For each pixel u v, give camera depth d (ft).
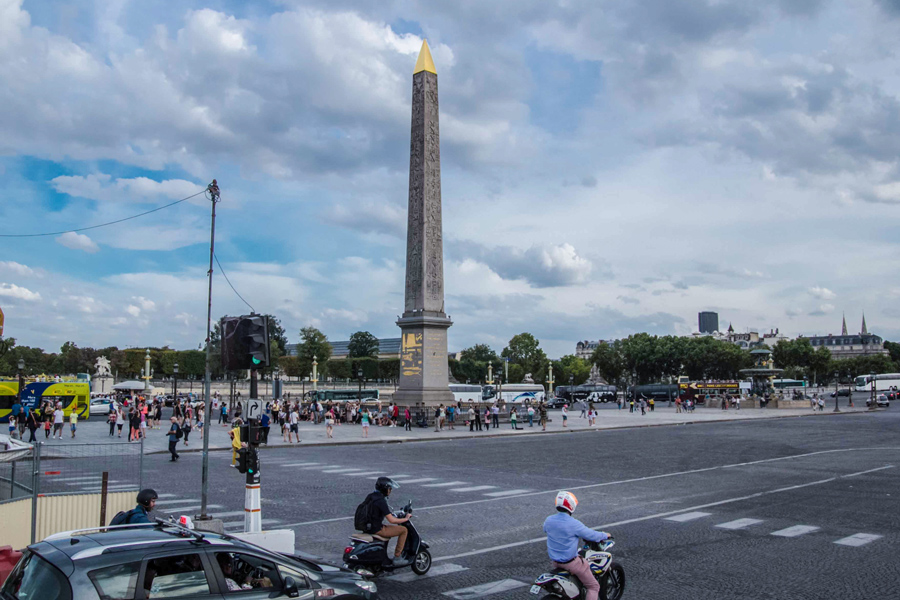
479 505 68.03
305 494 74.79
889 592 38.22
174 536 26.61
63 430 173.17
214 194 61.67
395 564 41.19
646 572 42.42
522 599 37.81
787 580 40.65
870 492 74.59
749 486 79.82
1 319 90.07
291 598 26.66
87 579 23.17
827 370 574.15
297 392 404.16
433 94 198.39
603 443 148.15
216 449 128.57
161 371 486.38
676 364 547.90
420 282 201.16
